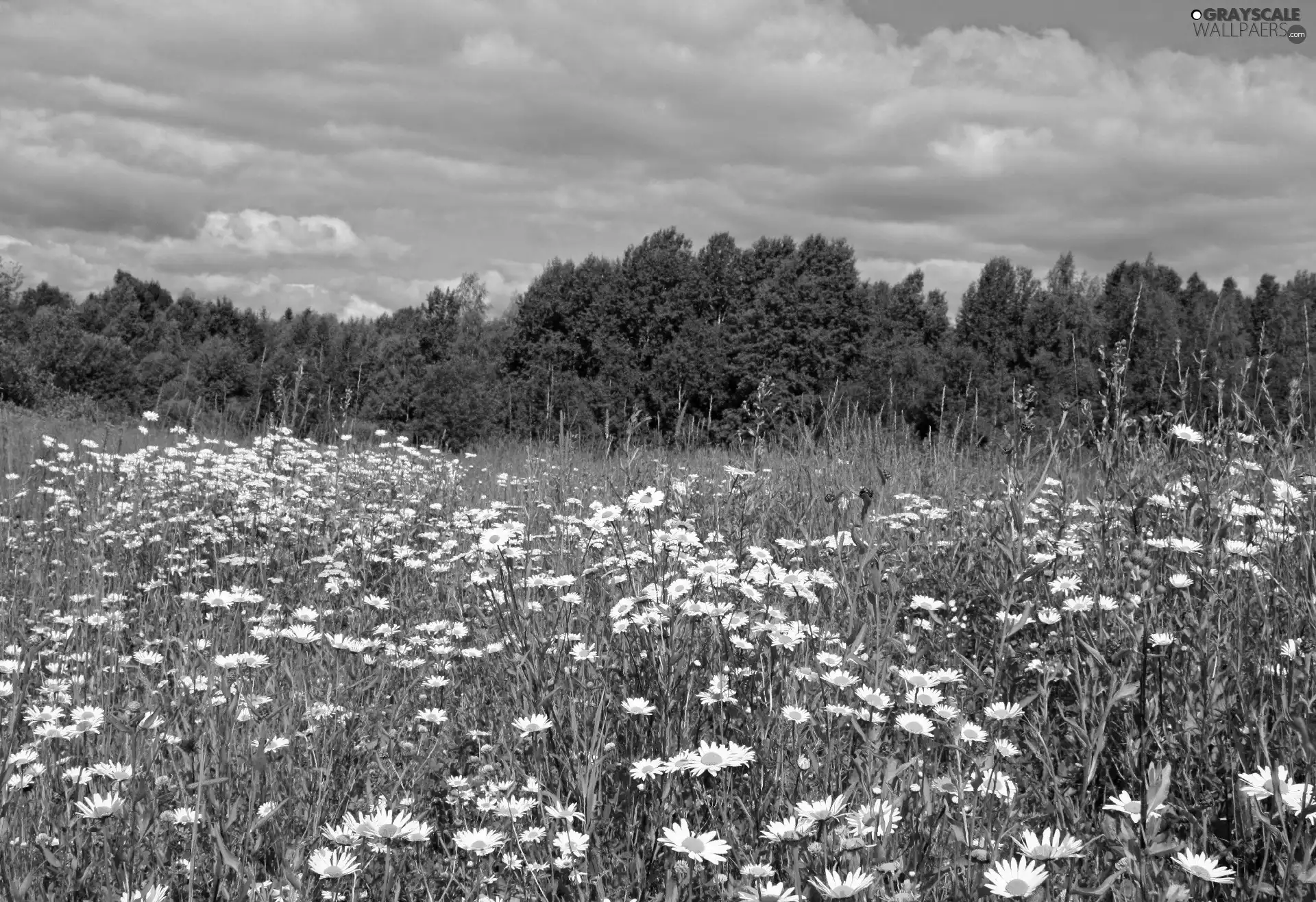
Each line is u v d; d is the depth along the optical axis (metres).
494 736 3.42
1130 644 3.51
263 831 2.72
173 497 8.59
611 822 2.71
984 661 3.68
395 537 7.38
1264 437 5.01
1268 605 3.83
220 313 135.25
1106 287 86.94
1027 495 4.45
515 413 37.03
